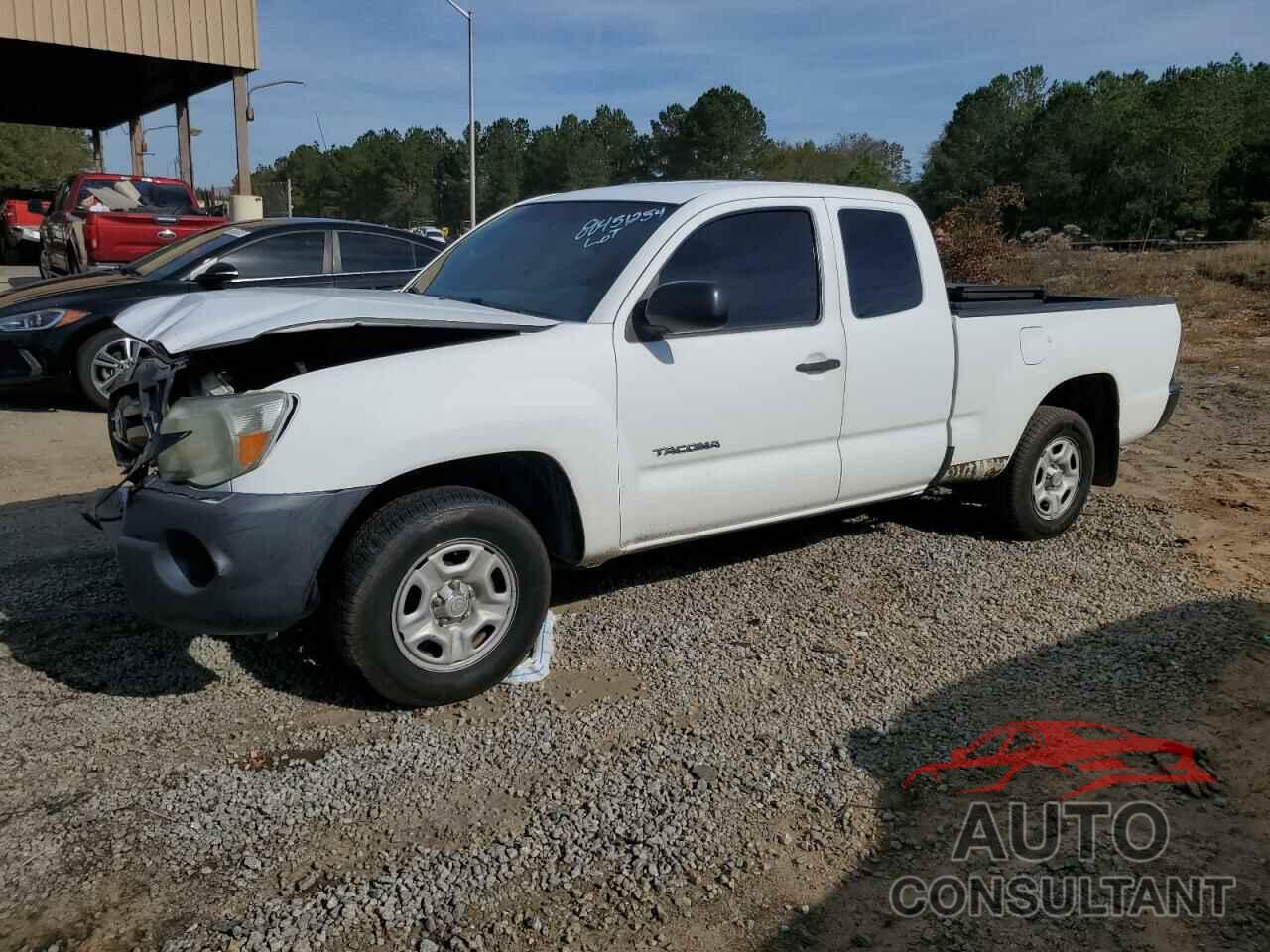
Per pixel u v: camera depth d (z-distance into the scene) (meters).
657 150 92.25
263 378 3.82
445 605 3.63
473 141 33.78
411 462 3.51
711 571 5.16
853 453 4.81
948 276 17.92
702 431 4.26
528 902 2.70
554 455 3.83
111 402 4.14
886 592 4.90
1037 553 5.54
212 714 3.64
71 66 20.61
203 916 2.63
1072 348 5.65
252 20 18.05
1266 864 2.90
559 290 4.29
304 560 3.36
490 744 3.47
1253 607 4.76
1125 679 3.99
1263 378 11.81
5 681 3.83
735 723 3.63
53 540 5.45
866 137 103.38
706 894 2.75
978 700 3.82
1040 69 84.75
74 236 13.24
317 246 9.15
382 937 2.56
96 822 3.00
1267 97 74.62
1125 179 69.00
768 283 4.50
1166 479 7.36
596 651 4.20
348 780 3.24
